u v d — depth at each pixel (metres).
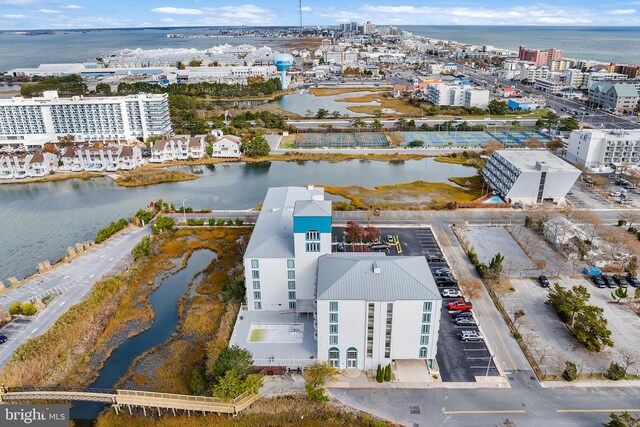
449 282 118.44
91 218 164.00
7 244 144.62
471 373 89.44
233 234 149.12
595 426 77.44
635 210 162.50
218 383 85.12
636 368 90.25
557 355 94.00
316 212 98.31
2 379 86.19
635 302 110.88
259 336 98.38
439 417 79.62
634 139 198.50
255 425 80.12
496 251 135.62
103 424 80.75
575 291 106.56
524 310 108.25
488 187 186.38
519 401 82.81
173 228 153.00
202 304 113.69
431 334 86.88
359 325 86.25
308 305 105.50
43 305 110.19
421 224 154.12
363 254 100.69
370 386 86.69
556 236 136.62
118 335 103.31
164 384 89.06
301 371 90.31
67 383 88.88
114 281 118.31
